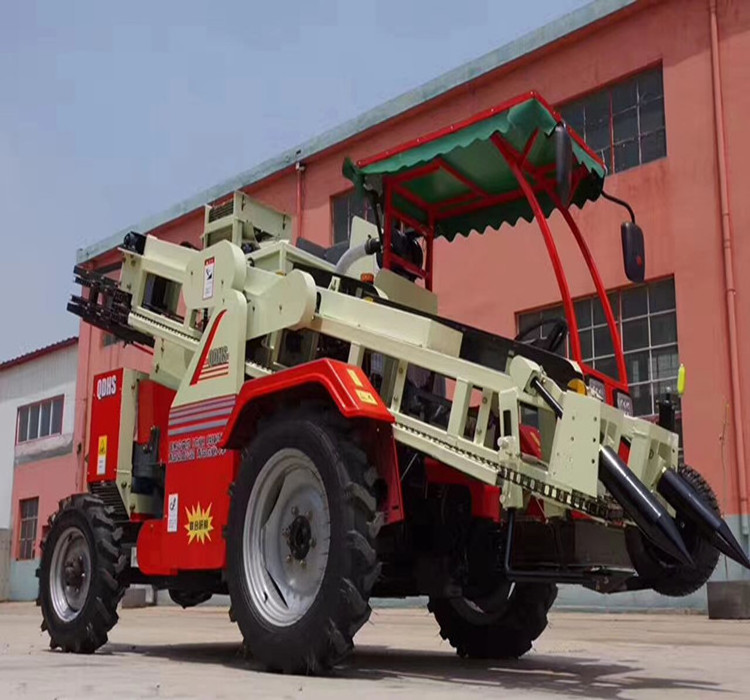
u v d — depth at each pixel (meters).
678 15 12.49
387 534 4.57
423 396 4.65
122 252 6.38
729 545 3.97
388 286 5.38
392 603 14.01
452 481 4.68
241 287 5.17
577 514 4.15
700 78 12.17
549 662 5.18
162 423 5.79
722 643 6.81
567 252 13.09
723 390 11.36
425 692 3.54
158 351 6.00
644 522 3.54
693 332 11.73
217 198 18.44
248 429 4.73
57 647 5.71
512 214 5.96
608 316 5.26
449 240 6.38
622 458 4.05
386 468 4.16
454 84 14.70
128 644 6.51
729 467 11.15
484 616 5.32
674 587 4.39
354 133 16.14
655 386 12.05
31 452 25.00
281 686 3.62
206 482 4.90
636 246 5.04
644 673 4.57
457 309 14.26
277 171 17.36
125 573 5.58
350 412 4.02
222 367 5.02
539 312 13.41
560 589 12.25
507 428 3.99
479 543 4.68
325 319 4.78
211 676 4.04
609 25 13.16
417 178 5.58
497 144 4.81
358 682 3.84
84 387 22.56
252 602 4.36
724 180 11.70
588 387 4.44
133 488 5.81
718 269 11.65
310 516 4.33
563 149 4.09
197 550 4.85
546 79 13.77
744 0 11.91
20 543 25.03
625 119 12.99
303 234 16.94
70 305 6.38
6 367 26.48
